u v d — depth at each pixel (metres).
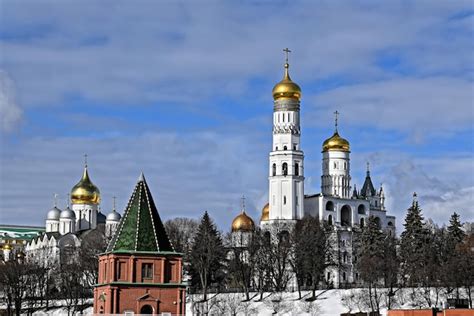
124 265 154.62
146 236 156.75
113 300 152.50
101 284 156.50
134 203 159.38
